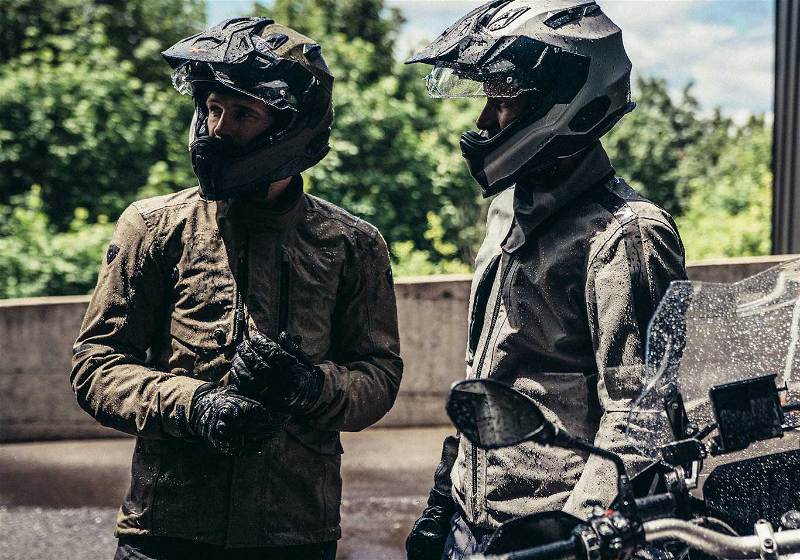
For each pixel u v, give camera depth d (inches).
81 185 597.0
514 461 91.1
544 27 90.9
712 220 597.9
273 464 97.9
